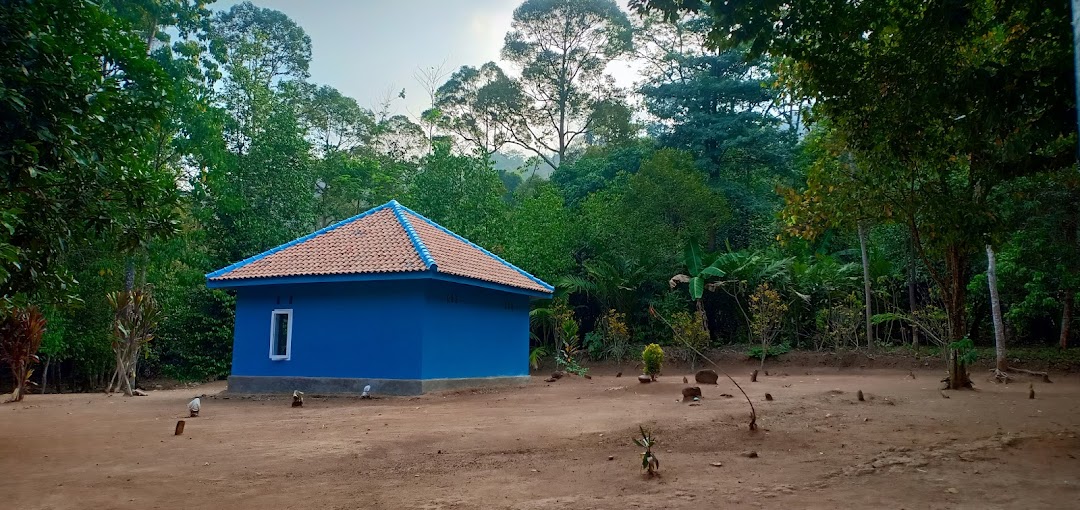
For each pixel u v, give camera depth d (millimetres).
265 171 26875
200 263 25516
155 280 24547
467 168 28797
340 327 15883
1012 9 8570
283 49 43469
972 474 5895
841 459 6617
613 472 6273
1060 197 18078
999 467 6152
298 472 6602
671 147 33625
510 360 18984
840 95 9500
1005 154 8523
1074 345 22938
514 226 28172
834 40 8953
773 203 31422
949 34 8594
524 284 18750
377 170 36281
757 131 31844
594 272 26500
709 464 6496
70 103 7176
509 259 26234
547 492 5598
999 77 8070
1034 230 19062
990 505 4871
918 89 8680
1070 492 5223
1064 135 8133
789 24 8742
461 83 49031
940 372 19969
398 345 15258
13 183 6578
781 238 14203
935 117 9242
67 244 7785
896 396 12320
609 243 27812
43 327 16359
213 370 25547
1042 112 8461
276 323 16625
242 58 32875
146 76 8641
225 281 16469
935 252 12773
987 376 18594
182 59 23016
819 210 13141
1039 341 24109
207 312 26062
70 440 8742
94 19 7922
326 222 35375
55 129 6953
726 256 25469
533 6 45312
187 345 25781
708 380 15336
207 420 10906
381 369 15305
